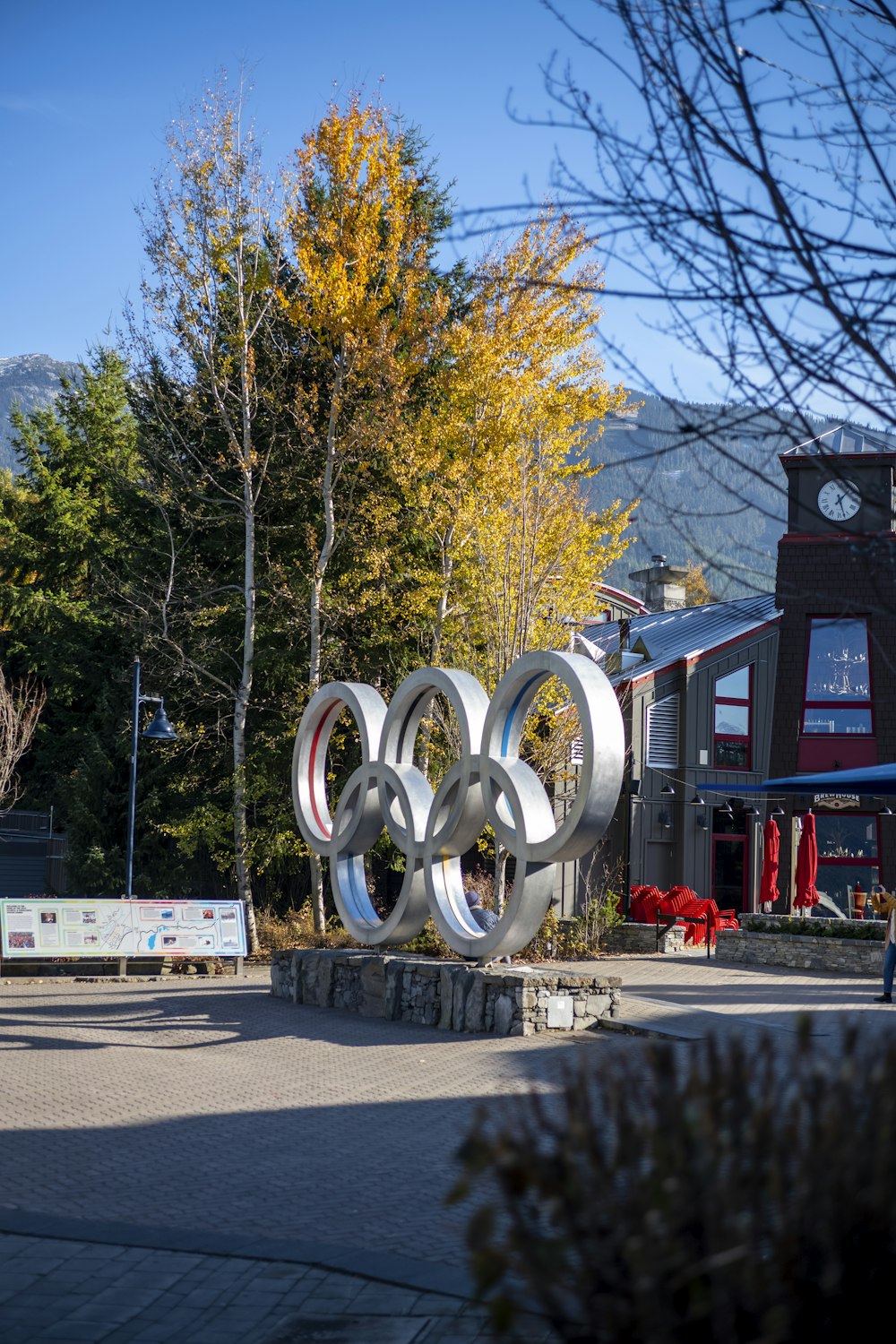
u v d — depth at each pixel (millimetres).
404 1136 10250
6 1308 6328
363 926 18219
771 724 31156
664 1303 3156
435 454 25703
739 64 4430
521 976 15234
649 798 29672
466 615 26000
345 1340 5855
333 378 29516
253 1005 18594
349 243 25781
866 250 4328
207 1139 10242
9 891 39562
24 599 43750
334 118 25656
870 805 30172
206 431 30766
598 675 15164
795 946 22766
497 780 16047
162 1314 6246
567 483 25094
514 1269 3338
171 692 31922
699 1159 3307
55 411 52312
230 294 29016
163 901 22828
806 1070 3727
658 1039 14367
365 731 18859
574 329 24141
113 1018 17500
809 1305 3232
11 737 36906
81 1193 8570
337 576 29875
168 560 32438
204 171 27781
